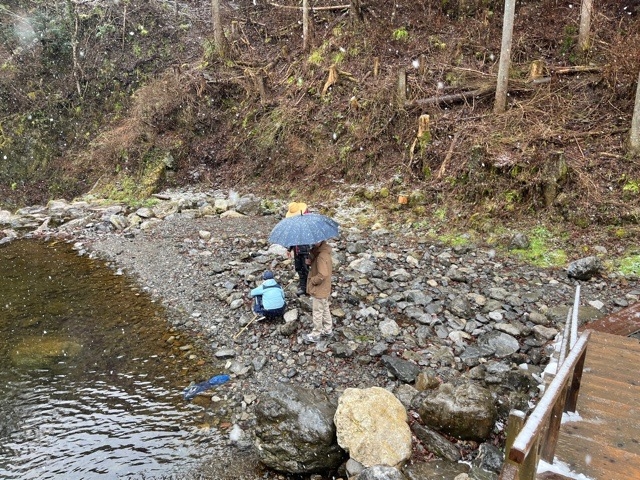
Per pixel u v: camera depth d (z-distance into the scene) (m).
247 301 7.53
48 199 16.30
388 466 3.95
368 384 5.42
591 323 6.02
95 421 5.18
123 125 16.92
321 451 4.29
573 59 11.55
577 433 3.54
